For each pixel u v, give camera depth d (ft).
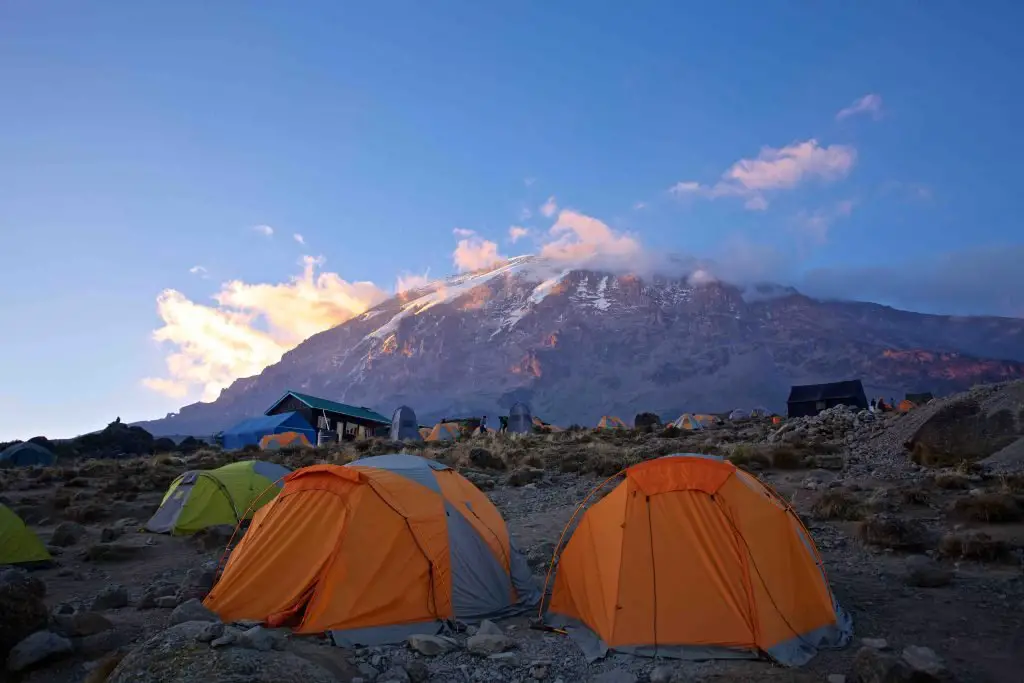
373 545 16.17
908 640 14.07
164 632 12.57
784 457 38.09
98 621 15.85
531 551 22.62
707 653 13.70
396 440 77.82
